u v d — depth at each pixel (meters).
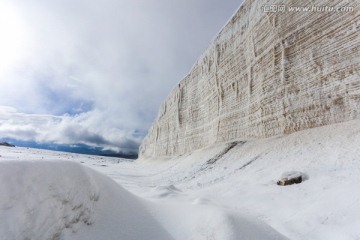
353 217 5.65
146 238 3.34
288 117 16.44
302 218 6.52
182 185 16.50
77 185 2.95
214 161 21.00
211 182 14.80
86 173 3.31
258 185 10.45
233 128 24.08
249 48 22.55
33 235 2.22
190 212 4.21
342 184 7.68
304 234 5.72
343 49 13.02
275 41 18.53
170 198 7.22
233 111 24.53
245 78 23.00
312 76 14.89
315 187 8.32
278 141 16.06
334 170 9.16
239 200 9.22
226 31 28.38
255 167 14.17
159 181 20.19
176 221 3.94
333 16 13.84
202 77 35.00
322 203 6.92
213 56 31.16
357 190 6.76
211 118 30.34
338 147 10.81
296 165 11.18
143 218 3.74
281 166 12.11
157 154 52.66
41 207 2.36
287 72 16.95
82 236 2.77
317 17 14.98
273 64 18.50
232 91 25.31
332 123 13.30
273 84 18.28
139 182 19.03
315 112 14.45
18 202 2.19
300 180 9.38
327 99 13.73
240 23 25.12
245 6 24.53
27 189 2.31
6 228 2.03
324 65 14.13
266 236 3.98
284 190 9.02
